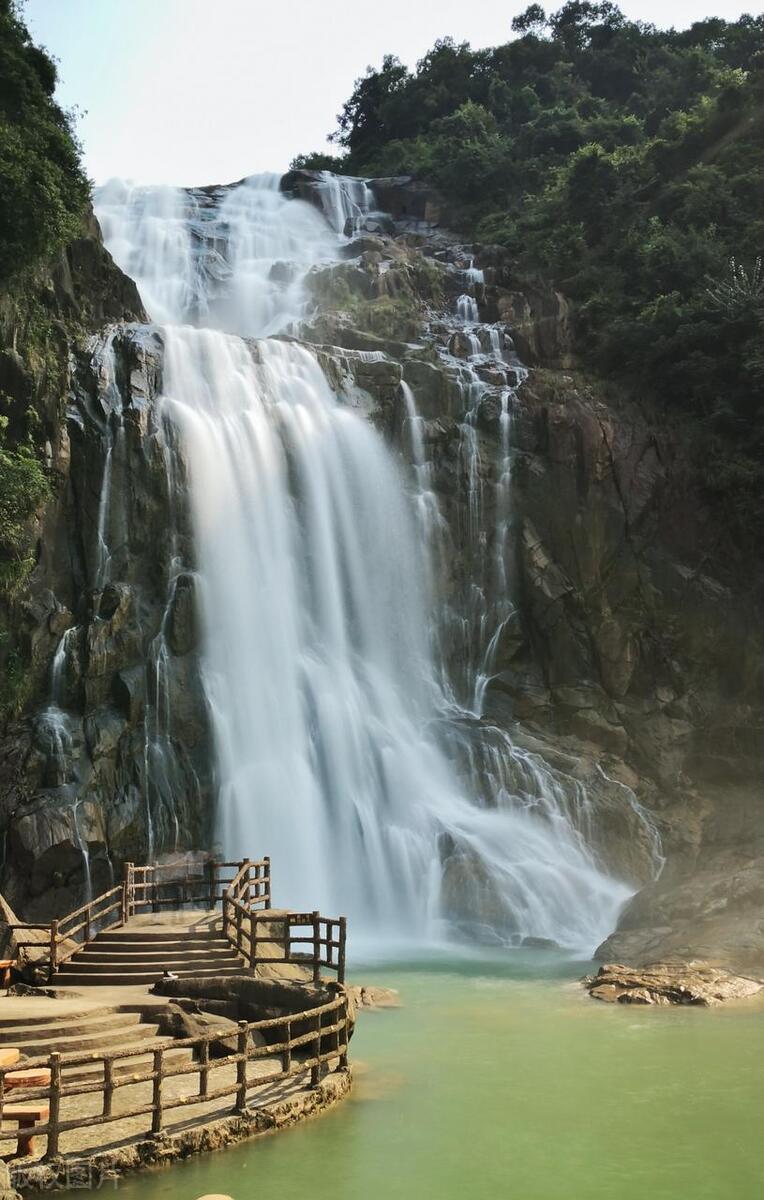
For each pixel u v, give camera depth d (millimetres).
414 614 39844
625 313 48125
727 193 50906
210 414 37469
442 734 36688
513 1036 18781
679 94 71188
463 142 69250
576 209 55344
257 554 36719
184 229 58938
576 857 33562
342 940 17781
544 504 41906
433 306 52531
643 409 44406
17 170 31625
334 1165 12406
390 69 83938
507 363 48031
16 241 32219
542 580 40656
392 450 41688
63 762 29203
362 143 83750
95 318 38719
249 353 39781
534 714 39250
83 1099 13797
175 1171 12102
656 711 39688
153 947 19797
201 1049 13031
